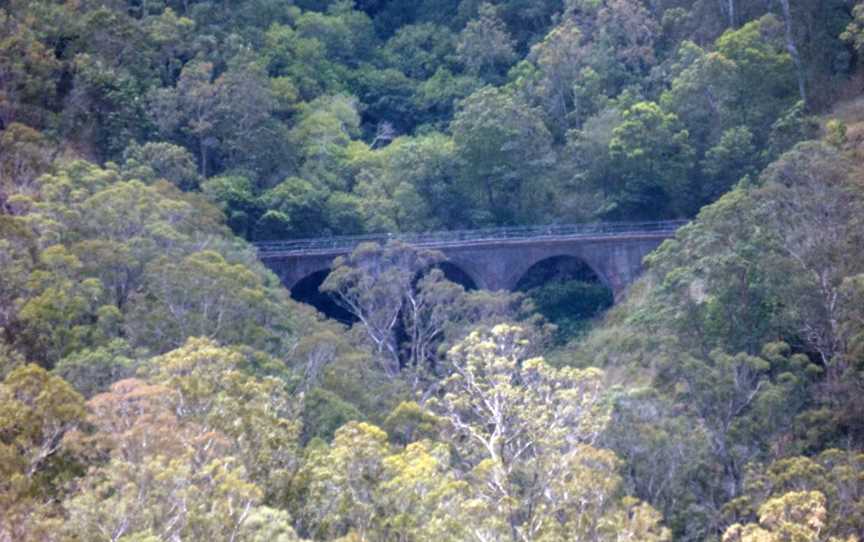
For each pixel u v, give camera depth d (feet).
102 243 171.53
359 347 204.74
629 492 145.38
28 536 96.48
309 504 116.67
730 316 193.36
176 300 164.96
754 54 284.41
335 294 261.44
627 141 277.85
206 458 113.09
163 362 129.08
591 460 131.34
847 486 137.39
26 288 154.20
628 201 282.56
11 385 115.75
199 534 100.42
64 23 269.03
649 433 154.51
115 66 273.13
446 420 148.77
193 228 203.51
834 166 214.07
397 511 114.42
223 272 172.14
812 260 194.39
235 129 278.05
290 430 125.18
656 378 176.55
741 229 204.33
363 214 276.62
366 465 118.42
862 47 278.67
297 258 252.42
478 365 148.36
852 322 177.99
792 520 116.78
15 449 108.99
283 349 180.86
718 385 169.68
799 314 188.65
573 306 277.44
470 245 260.83
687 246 208.44
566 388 143.74
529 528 120.57
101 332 154.61
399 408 153.28
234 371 130.62
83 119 249.96
